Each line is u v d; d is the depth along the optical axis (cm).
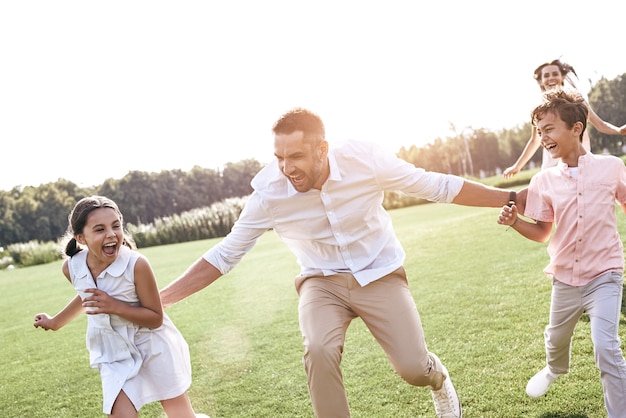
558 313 299
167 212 4191
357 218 292
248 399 381
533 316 454
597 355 272
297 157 265
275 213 296
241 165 4588
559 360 304
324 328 279
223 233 2444
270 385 402
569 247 293
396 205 2616
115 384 278
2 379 523
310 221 293
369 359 420
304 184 275
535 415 295
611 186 290
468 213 1498
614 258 285
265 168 302
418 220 1477
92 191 4103
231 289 830
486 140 4853
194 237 2430
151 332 295
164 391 292
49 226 3897
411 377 285
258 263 1070
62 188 4050
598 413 286
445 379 296
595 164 294
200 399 392
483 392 331
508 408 307
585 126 302
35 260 2170
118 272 291
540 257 670
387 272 294
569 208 293
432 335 450
